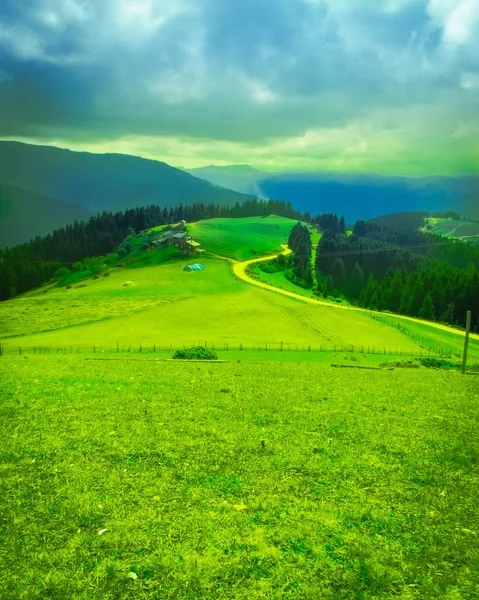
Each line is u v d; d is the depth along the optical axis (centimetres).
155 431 1922
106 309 11825
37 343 7844
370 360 6291
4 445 1723
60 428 1947
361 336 8938
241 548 1070
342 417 2236
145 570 989
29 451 1666
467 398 2825
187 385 2994
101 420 2080
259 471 1519
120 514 1212
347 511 1257
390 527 1181
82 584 938
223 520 1188
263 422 2108
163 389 2842
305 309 11569
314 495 1352
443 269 19288
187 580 953
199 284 15462
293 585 951
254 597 910
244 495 1344
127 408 2311
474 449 1784
